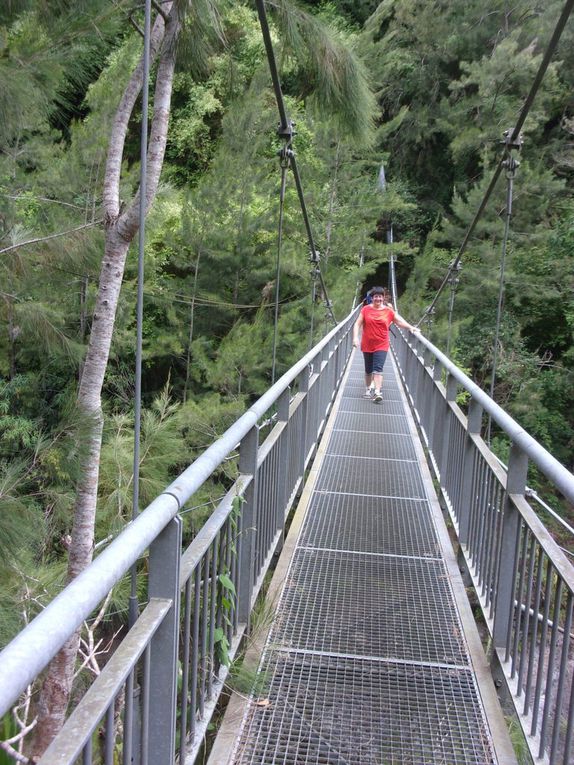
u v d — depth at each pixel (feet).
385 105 81.56
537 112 63.77
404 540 12.87
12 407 16.24
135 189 22.97
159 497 4.59
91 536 10.89
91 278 17.03
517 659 7.44
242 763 6.77
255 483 8.10
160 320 33.94
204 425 25.71
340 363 30.83
